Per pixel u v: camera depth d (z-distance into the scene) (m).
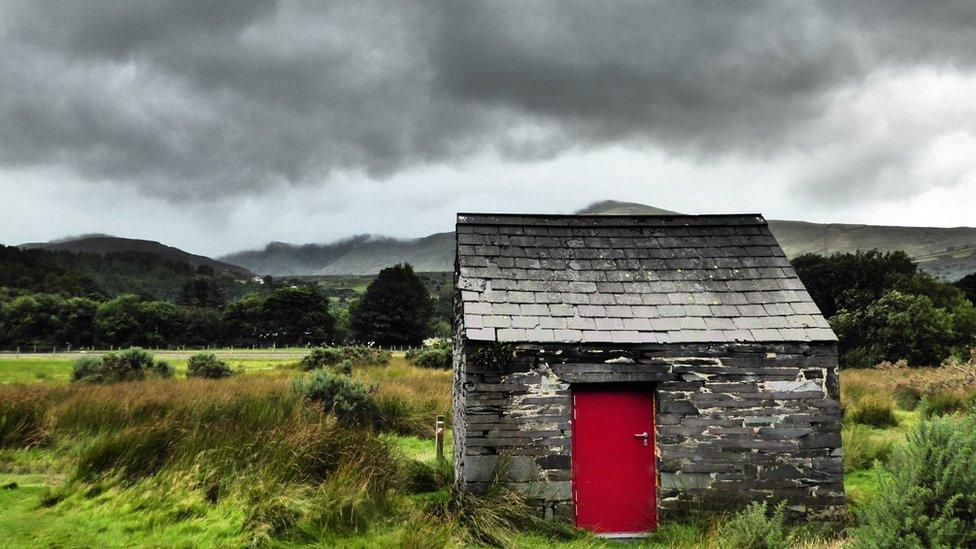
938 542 5.56
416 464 11.20
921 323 41.66
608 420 9.58
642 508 9.41
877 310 43.53
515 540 8.07
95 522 7.25
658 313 9.95
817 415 9.48
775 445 9.41
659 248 11.11
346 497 8.13
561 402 9.37
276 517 7.65
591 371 9.44
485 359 9.26
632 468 9.50
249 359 48.66
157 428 9.23
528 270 10.45
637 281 10.49
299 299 90.06
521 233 11.11
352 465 9.06
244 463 8.72
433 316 94.00
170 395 13.79
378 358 38.50
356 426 13.05
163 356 55.38
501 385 9.34
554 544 8.25
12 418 11.21
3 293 108.12
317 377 15.47
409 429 16.11
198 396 13.65
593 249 11.00
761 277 10.58
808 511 9.30
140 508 7.62
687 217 11.68
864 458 12.59
